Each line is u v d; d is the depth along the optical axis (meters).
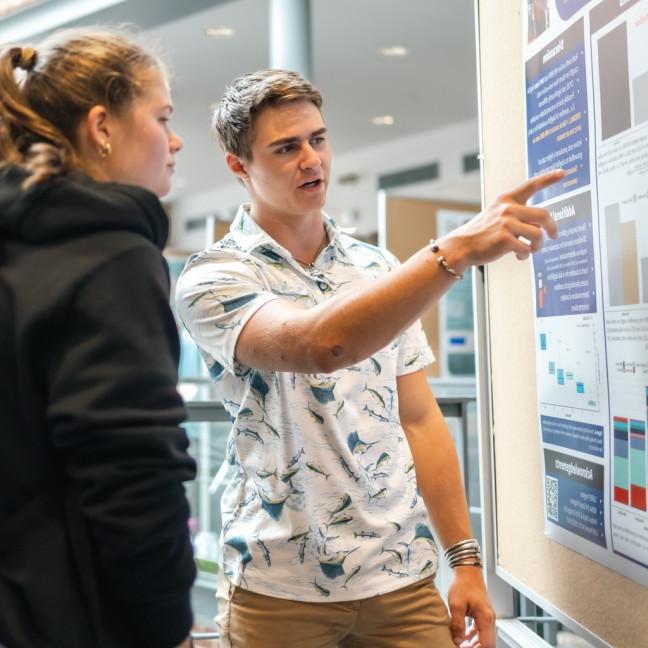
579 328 1.50
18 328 0.95
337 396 1.48
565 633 2.34
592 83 1.41
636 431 1.32
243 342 1.35
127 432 0.91
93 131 1.04
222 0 4.56
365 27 7.28
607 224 1.38
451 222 5.47
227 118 1.54
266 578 1.47
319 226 1.59
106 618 0.95
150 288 0.97
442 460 1.65
